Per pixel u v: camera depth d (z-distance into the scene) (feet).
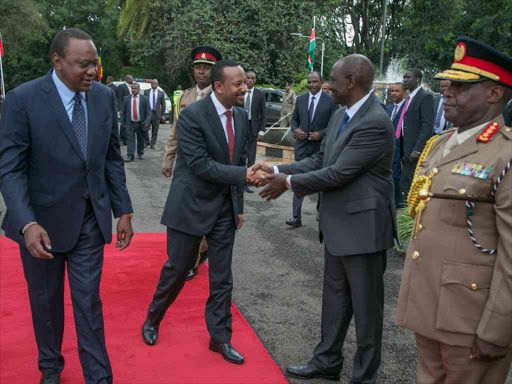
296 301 14.16
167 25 82.12
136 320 12.45
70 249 8.89
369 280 9.48
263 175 10.09
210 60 14.88
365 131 9.07
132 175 33.45
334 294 10.03
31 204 8.86
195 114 10.37
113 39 115.24
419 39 85.56
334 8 93.56
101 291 14.20
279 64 81.35
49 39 113.29
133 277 15.29
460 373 6.73
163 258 17.07
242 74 10.41
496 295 6.13
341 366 10.34
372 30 105.91
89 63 8.52
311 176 9.47
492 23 68.18
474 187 6.39
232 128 10.87
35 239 8.10
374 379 9.70
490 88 6.51
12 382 9.71
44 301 9.20
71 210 8.86
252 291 14.84
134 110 39.34
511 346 6.39
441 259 6.67
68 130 8.73
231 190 10.80
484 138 6.52
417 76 22.03
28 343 11.21
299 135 21.81
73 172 8.83
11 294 13.78
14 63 110.63
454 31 76.28
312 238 20.34
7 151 8.53
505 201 6.13
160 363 10.53
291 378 10.35
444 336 6.70
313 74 21.47
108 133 9.22
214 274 10.85
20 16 91.20
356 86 9.40
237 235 20.56
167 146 16.79
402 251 18.37
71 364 10.43
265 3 78.84
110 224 9.32
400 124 22.97
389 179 9.65
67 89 8.78
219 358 10.80
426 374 7.35
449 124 23.22
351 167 9.11
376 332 9.62
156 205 25.27
